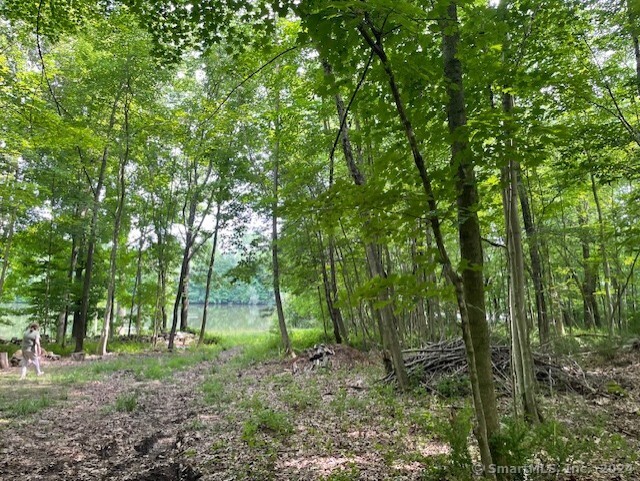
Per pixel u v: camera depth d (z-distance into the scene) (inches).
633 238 289.9
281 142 487.8
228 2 170.4
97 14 292.5
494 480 121.3
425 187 120.0
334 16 111.1
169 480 193.0
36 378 424.2
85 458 216.7
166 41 216.4
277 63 354.0
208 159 671.1
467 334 123.2
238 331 1067.3
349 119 368.5
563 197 466.9
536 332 521.3
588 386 298.0
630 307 759.7
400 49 131.8
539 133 127.8
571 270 603.8
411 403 290.2
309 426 248.2
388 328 330.6
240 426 253.6
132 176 792.9
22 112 371.9
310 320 951.0
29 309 716.7
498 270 486.3
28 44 459.2
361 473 178.7
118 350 698.8
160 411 300.8
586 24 261.1
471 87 179.8
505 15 202.7
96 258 818.8
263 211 577.0
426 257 126.7
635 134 269.3
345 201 127.0
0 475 192.5
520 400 227.5
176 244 825.5
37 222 643.5
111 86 597.9
